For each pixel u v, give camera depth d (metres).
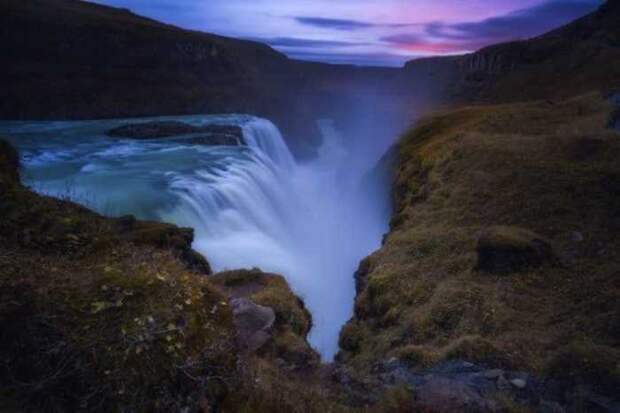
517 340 10.86
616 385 8.38
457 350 10.30
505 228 16.39
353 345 15.95
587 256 15.36
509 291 13.67
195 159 37.59
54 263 6.45
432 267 17.27
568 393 8.48
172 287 5.85
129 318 5.18
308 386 7.98
